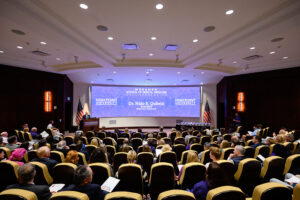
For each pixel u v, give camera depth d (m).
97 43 6.45
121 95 15.43
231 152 4.06
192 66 9.15
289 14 3.99
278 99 10.35
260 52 7.29
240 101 11.98
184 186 2.78
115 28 5.16
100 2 3.84
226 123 12.52
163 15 4.40
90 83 14.59
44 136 7.49
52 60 8.88
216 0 3.75
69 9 4.13
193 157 3.07
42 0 3.77
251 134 8.57
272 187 1.69
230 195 1.62
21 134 7.46
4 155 4.24
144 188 3.31
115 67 9.34
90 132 7.97
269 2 3.80
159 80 13.94
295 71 9.51
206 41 6.20
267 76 10.59
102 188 2.27
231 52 7.07
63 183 2.79
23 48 6.91
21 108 9.98
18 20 4.20
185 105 15.29
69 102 13.72
